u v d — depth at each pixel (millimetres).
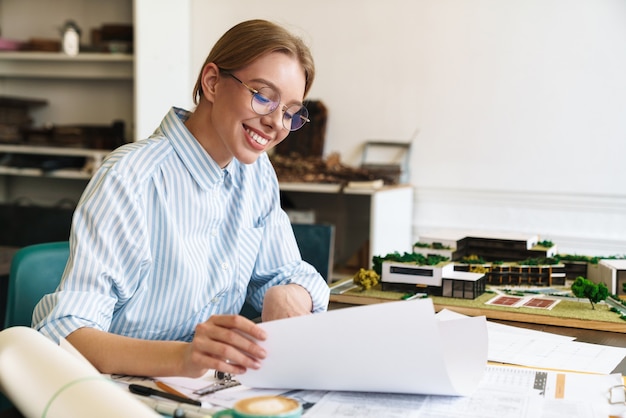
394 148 4066
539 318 1453
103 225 1101
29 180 4961
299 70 1152
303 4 4180
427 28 3959
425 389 905
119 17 4656
